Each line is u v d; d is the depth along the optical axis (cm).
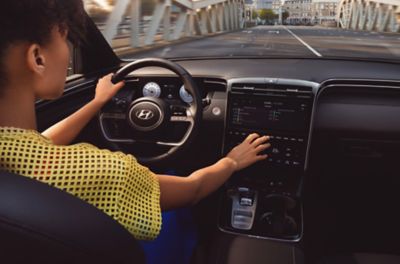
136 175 71
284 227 190
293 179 195
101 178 65
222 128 209
